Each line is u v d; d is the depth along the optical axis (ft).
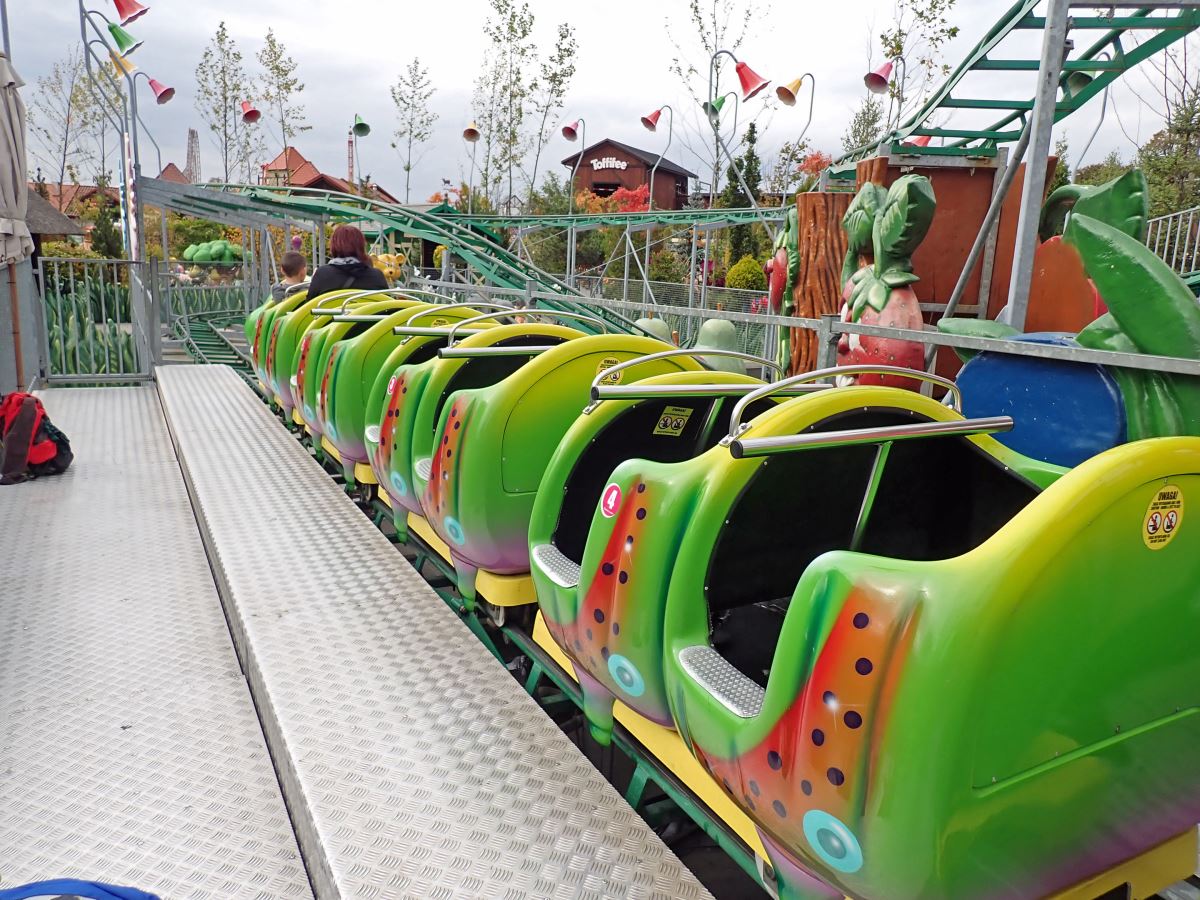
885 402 7.07
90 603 12.09
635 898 5.97
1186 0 11.50
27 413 18.28
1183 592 4.90
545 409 9.93
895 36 71.20
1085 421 9.43
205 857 7.09
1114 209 12.36
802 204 25.67
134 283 32.53
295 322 21.71
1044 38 11.59
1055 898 5.26
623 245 110.01
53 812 7.58
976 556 4.32
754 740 5.22
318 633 9.93
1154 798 5.34
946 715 4.22
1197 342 8.56
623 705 7.87
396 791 7.07
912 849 4.41
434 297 19.85
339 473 19.71
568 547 9.02
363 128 67.26
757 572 7.93
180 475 18.98
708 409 9.27
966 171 21.02
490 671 9.14
